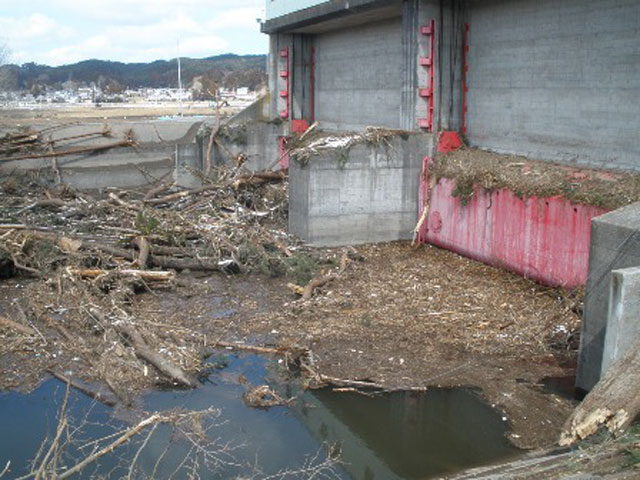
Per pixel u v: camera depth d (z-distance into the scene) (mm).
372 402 11805
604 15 17516
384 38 27125
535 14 19891
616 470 7605
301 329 14992
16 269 18469
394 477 9531
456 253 21453
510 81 21219
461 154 22062
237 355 13805
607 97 17719
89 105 98688
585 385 11695
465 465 9828
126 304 16391
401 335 14539
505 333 14508
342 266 19156
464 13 22875
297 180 22641
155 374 12758
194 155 33469
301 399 11938
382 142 22562
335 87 31844
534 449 10125
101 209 24312
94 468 9586
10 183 28062
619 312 10164
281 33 33156
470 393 12008
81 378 12641
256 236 20812
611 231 11000
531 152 20641
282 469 9695
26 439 10500
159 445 10281
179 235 20375
